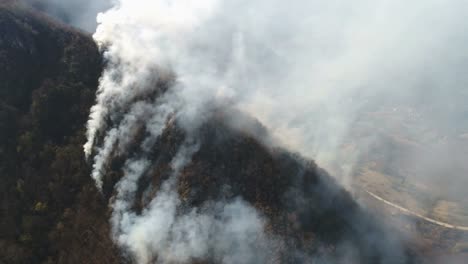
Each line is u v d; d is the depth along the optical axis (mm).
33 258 95812
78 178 107188
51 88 118938
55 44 129250
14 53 120688
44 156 109125
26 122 113062
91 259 95938
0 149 106500
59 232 99375
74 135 115250
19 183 103562
